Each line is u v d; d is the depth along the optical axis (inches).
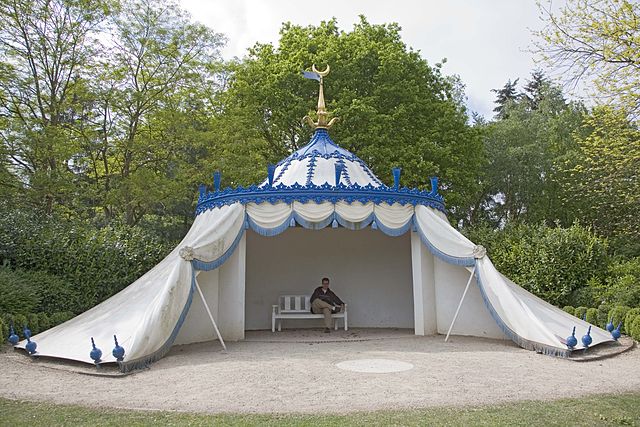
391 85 805.9
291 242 566.9
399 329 520.1
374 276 562.9
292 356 335.3
